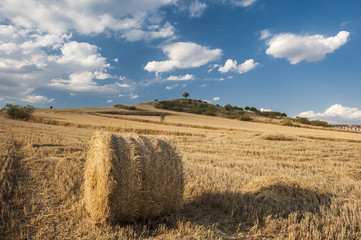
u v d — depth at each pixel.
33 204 5.00
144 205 4.77
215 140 20.86
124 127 29.81
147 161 4.75
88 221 4.63
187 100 132.00
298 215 5.16
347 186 7.55
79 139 16.05
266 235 4.48
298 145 19.25
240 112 92.12
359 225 4.70
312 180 8.38
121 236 4.15
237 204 5.61
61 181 6.49
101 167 4.58
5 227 4.24
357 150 17.41
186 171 8.42
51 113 54.50
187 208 5.59
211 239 4.20
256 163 11.04
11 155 8.91
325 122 65.19
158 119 52.56
